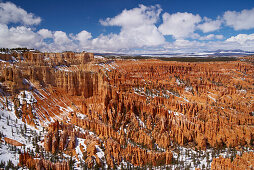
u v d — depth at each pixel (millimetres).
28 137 102438
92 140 105125
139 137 119188
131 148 105000
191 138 123188
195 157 106812
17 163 83750
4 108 116688
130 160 100312
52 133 103938
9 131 102000
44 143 97875
